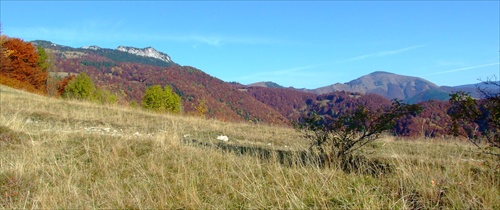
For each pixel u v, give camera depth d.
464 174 4.61
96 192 4.36
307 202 3.91
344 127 6.11
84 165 5.62
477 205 3.58
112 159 5.76
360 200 3.79
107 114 15.00
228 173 5.27
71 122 12.12
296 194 4.06
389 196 4.02
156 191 4.43
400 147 8.26
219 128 14.01
